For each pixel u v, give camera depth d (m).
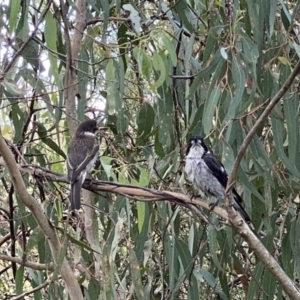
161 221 9.95
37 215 7.29
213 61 8.55
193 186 9.75
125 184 7.55
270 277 9.11
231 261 10.73
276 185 9.40
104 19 9.24
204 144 9.19
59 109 9.29
